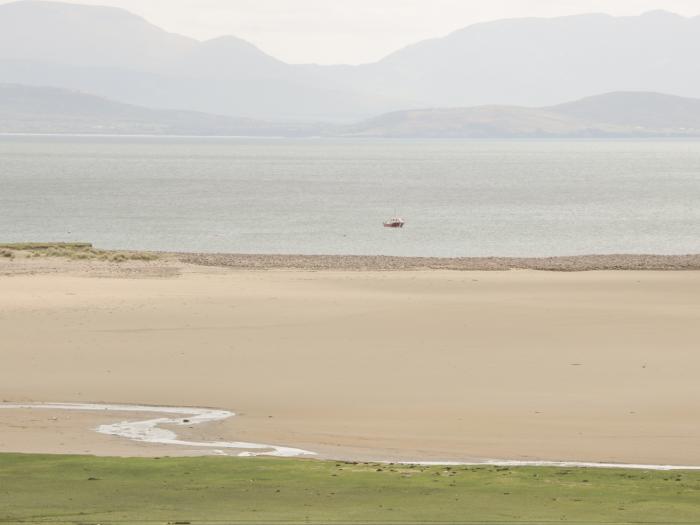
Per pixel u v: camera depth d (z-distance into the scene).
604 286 158.38
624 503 50.81
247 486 54.75
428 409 87.75
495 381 98.81
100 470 59.19
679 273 177.25
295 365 105.56
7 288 149.38
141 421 82.62
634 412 86.69
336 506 49.66
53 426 79.94
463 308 137.12
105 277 166.75
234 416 85.00
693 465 68.69
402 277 168.12
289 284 159.50
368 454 71.50
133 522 45.47
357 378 100.06
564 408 88.00
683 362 106.88
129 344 114.19
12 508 48.78
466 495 52.72
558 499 51.69
